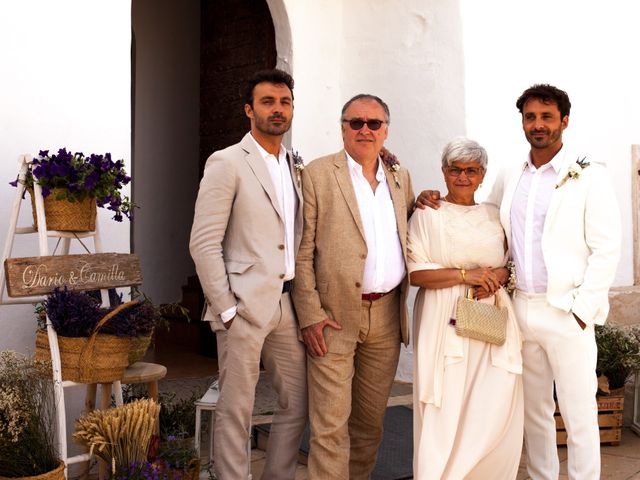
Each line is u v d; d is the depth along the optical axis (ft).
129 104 14.76
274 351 11.78
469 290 11.85
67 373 11.35
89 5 14.15
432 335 11.93
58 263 11.54
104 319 11.25
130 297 14.03
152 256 25.36
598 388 16.10
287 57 20.10
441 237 11.92
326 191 11.65
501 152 19.94
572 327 11.66
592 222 11.59
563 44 21.52
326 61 20.84
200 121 24.02
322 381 11.62
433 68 19.63
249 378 11.18
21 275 11.14
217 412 11.43
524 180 12.23
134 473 10.85
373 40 20.66
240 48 22.18
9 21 13.20
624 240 23.40
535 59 20.81
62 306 11.14
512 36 20.22
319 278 11.68
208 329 22.99
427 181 19.93
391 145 20.71
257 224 11.14
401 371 20.84
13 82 13.26
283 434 11.96
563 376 11.88
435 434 11.75
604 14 22.59
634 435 17.08
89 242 14.17
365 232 11.68
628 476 14.42
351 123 11.64
